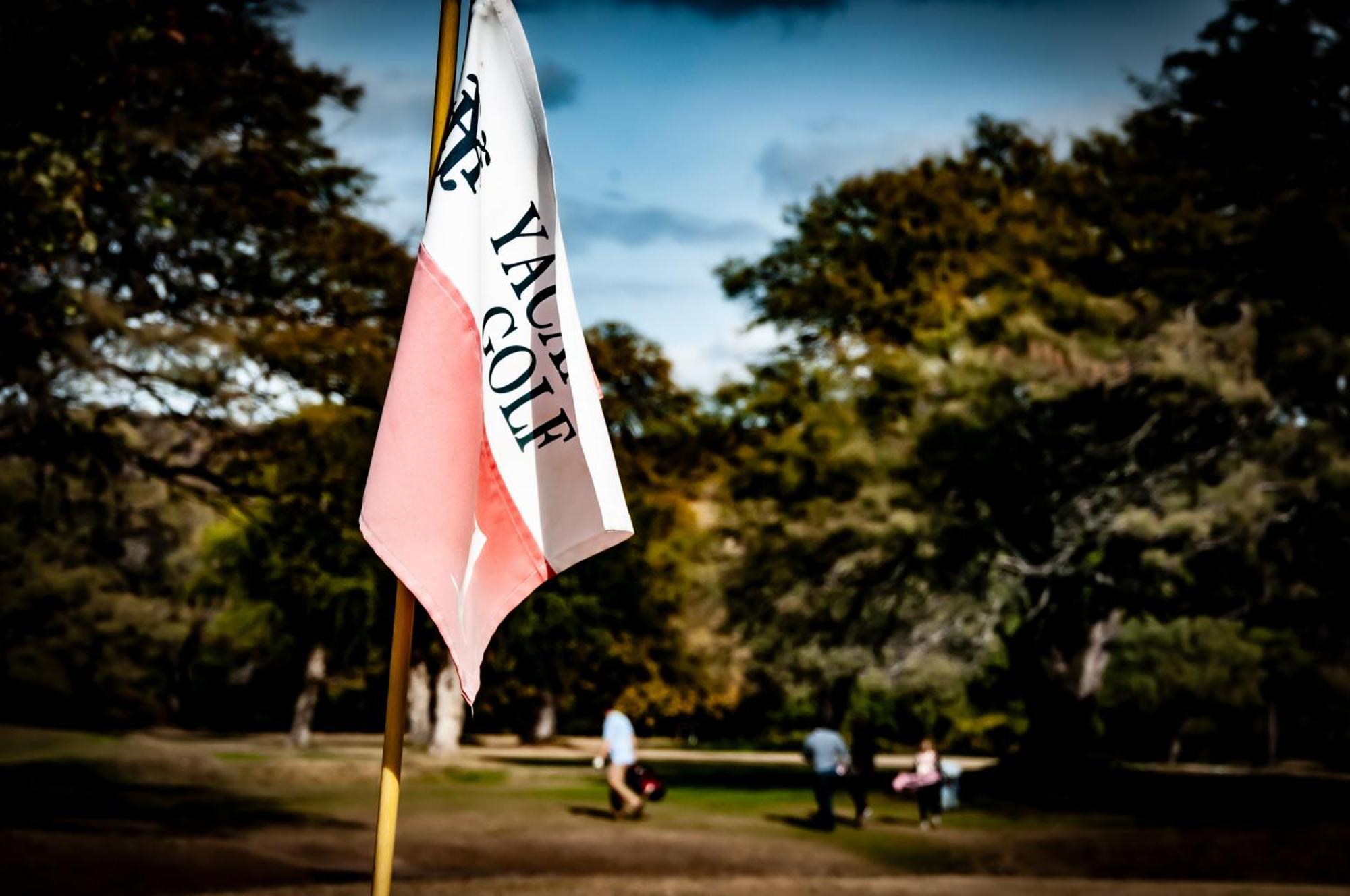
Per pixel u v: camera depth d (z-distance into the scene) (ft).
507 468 13.05
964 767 127.44
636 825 67.92
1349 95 69.62
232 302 50.52
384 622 127.54
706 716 207.00
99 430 50.26
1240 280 74.64
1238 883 48.39
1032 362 77.71
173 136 44.24
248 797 80.84
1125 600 87.56
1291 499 73.15
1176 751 178.19
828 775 68.90
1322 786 98.89
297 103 48.03
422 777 101.96
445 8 13.74
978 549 90.33
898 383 92.68
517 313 13.24
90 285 46.68
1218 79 70.33
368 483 12.57
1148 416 79.20
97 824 58.85
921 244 119.44
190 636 198.08
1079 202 81.82
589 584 129.29
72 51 33.83
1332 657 91.04
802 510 95.45
